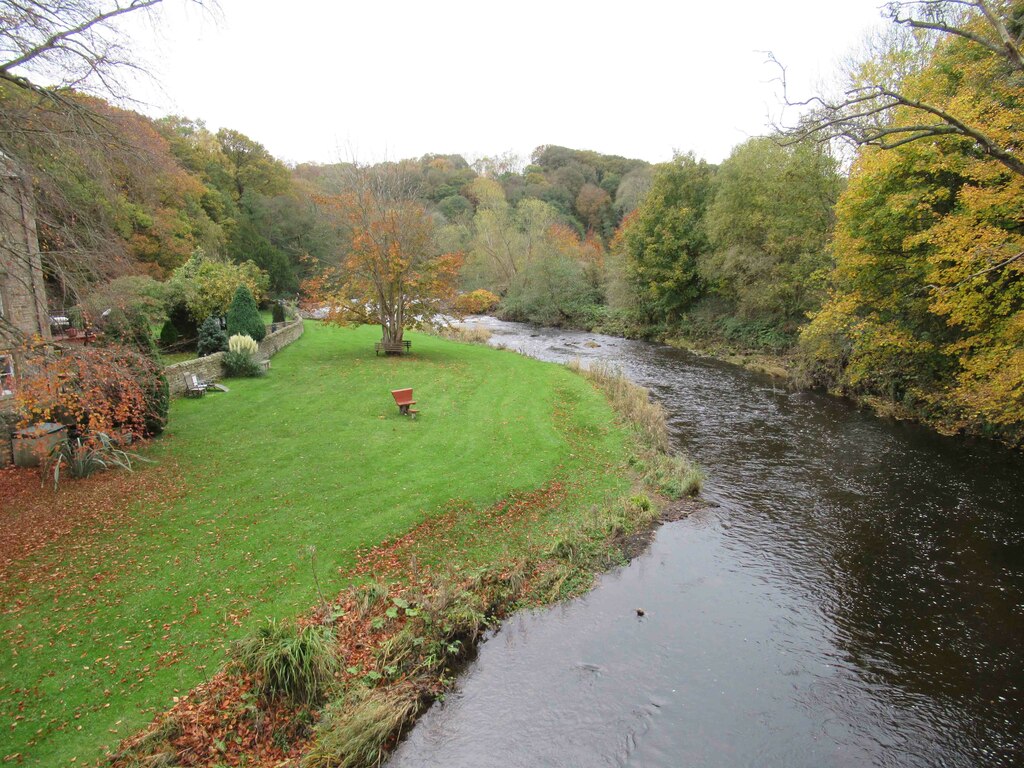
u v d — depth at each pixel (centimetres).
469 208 8062
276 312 3572
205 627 812
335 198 2886
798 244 3112
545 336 4488
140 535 1032
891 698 800
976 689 816
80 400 1105
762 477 1578
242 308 2547
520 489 1362
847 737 731
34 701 665
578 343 4062
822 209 3019
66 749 611
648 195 4406
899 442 1866
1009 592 1045
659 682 823
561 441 1708
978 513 1352
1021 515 1338
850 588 1063
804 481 1549
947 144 1730
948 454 1745
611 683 820
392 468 1406
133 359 1285
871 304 2223
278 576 940
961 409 1941
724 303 3975
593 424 1920
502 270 6197
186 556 973
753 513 1363
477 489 1326
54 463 1281
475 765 680
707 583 1077
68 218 1096
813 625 959
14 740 614
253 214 5609
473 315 5853
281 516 1128
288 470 1358
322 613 863
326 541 1052
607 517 1277
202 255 3130
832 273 2466
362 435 1642
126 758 607
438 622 881
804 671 850
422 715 755
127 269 1205
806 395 2533
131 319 1461
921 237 1752
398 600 911
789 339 3247
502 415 1936
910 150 1803
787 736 731
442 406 2009
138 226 2716
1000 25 914
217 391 2033
